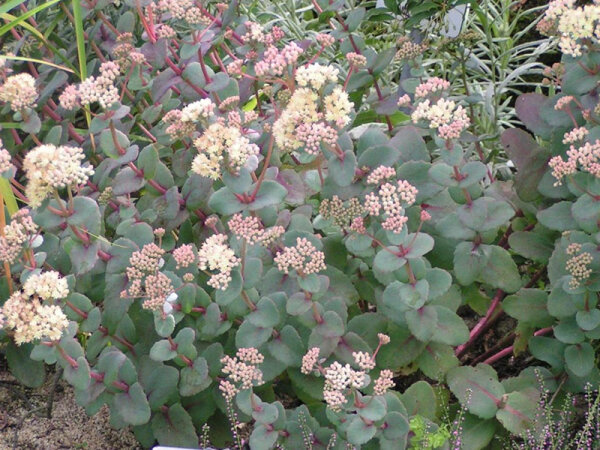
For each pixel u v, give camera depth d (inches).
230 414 31.0
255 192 30.5
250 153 28.5
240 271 29.5
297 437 30.2
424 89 31.9
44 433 37.0
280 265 28.7
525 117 36.5
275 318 30.0
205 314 32.1
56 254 34.9
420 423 29.5
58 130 37.1
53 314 28.2
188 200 35.1
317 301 32.2
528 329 35.1
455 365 32.5
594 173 29.4
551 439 30.9
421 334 31.1
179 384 32.5
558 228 32.8
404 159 34.4
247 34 37.3
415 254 29.3
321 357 31.0
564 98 33.1
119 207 36.4
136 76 37.9
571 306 31.8
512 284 33.4
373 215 31.0
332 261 34.4
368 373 32.6
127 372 31.0
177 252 31.0
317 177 33.7
